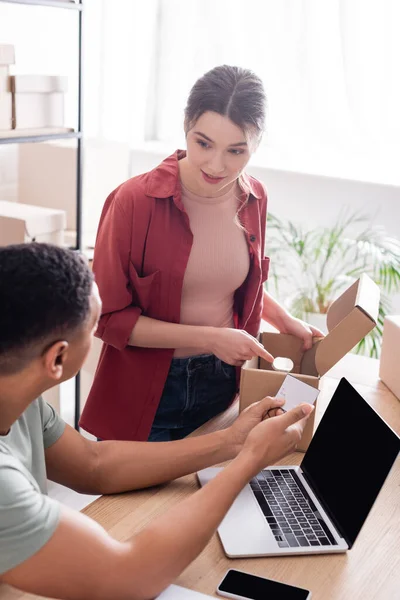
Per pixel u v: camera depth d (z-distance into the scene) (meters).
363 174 3.53
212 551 1.23
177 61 3.86
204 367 1.80
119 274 1.72
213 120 1.58
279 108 3.72
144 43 3.82
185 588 1.13
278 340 1.85
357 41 3.40
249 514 1.32
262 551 1.21
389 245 3.37
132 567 1.04
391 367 1.89
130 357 1.81
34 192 3.20
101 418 1.87
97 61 3.88
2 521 0.96
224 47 3.72
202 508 1.13
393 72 3.43
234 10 3.66
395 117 3.51
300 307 3.34
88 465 1.36
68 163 3.11
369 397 1.86
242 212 1.82
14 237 2.72
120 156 3.47
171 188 1.70
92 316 1.04
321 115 3.64
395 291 3.40
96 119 3.97
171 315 1.78
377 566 1.21
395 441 1.21
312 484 1.42
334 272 3.56
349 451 1.34
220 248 1.78
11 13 3.36
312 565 1.20
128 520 1.30
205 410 1.85
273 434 1.24
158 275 1.75
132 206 1.70
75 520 1.02
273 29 3.60
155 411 1.81
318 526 1.29
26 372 0.99
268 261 1.90
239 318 1.92
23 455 1.16
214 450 1.42
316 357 1.63
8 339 0.95
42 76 2.60
